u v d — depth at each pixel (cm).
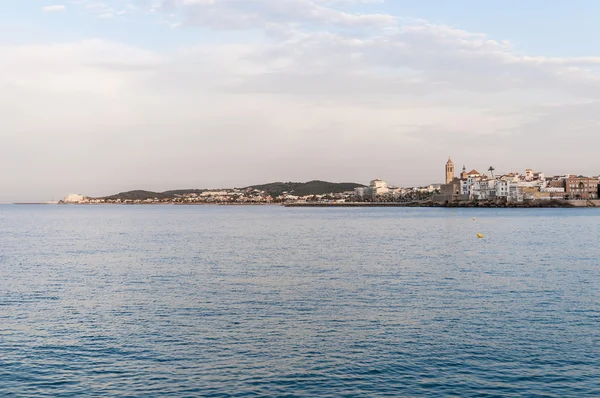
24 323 3906
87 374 2931
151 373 2941
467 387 2761
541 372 2936
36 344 3412
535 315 4081
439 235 12625
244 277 5944
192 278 5888
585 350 3259
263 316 4091
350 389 2742
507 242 10488
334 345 3375
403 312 4197
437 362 3080
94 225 18962
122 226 18112
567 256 7925
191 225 18462
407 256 8000
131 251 9019
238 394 2691
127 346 3372
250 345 3384
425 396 2666
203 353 3241
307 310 4278
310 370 2973
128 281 5716
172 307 4400
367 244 10169
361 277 5909
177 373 2939
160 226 17925
